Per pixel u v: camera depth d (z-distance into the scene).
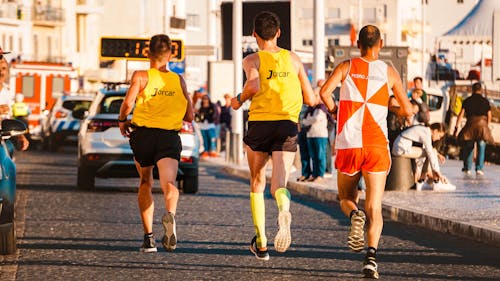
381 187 22.64
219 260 24.55
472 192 41.06
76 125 85.50
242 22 72.62
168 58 25.64
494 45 89.12
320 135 47.00
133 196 41.97
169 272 22.86
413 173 41.47
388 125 42.44
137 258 24.81
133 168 43.28
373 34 22.78
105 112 43.75
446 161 69.81
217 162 72.06
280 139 23.30
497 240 28.12
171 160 25.16
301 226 31.86
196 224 31.92
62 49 186.75
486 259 25.16
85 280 21.86
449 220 30.92
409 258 25.23
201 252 25.83
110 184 48.94
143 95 25.30
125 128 25.67
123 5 194.62
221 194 43.56
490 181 48.09
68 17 187.00
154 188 46.50
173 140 25.34
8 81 110.19
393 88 22.92
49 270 23.06
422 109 46.72
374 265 22.20
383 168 22.66
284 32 65.06
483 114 53.66
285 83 23.39
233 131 68.06
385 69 22.81
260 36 23.62
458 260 24.94
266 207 37.72
